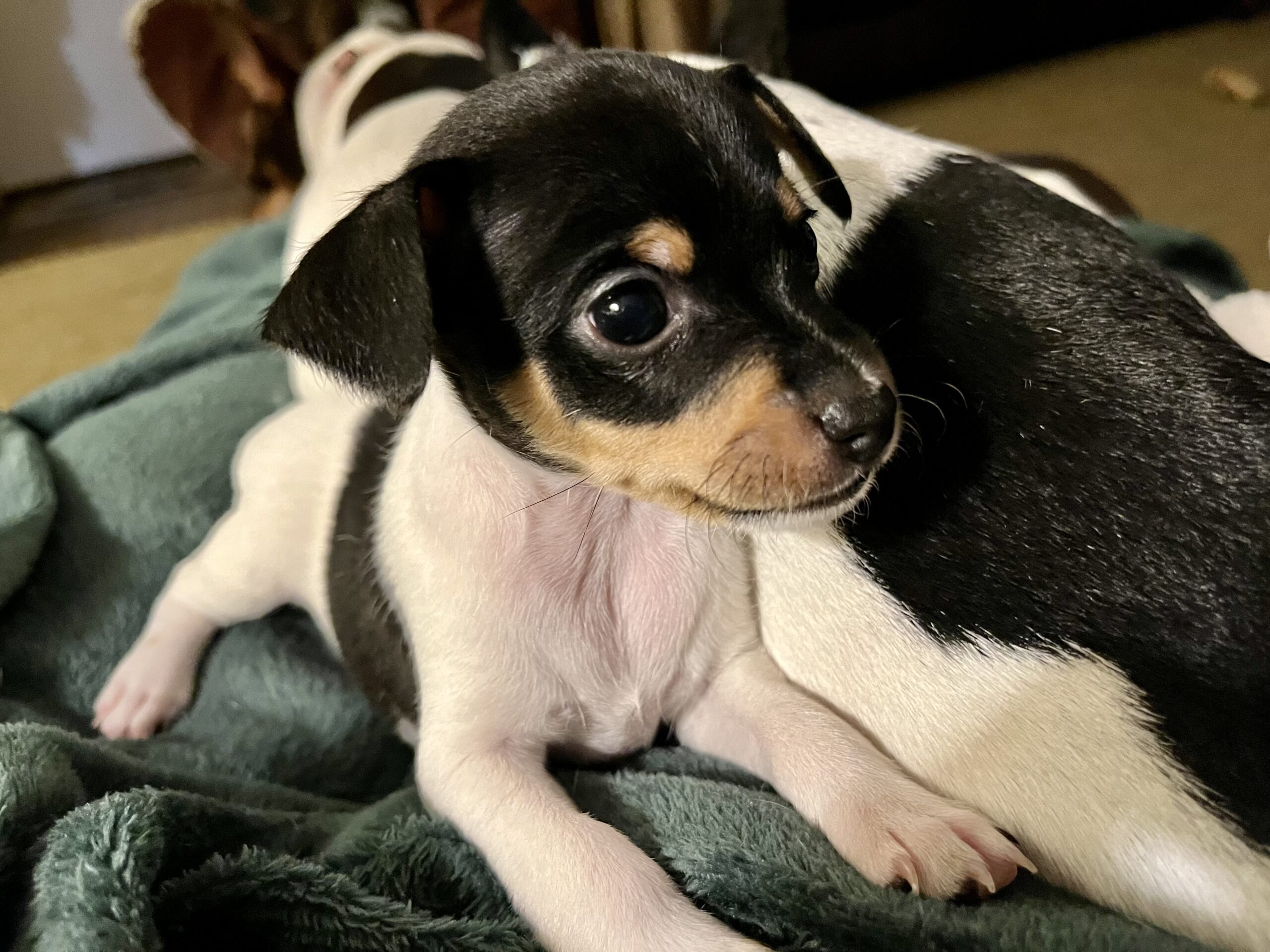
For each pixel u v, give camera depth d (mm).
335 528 220
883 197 164
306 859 160
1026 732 145
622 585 180
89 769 176
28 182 675
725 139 145
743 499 145
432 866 163
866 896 142
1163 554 136
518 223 145
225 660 238
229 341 336
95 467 268
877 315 158
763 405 142
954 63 624
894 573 156
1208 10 637
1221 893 130
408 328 137
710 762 185
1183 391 139
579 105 146
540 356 150
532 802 162
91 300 510
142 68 538
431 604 179
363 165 348
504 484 170
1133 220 310
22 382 446
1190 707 133
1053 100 575
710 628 184
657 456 150
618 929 144
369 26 516
